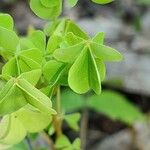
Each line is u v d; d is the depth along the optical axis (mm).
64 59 124
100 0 135
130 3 623
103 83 435
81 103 367
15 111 129
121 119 375
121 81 436
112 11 611
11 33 130
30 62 127
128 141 419
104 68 130
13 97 119
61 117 187
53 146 205
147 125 428
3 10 583
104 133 426
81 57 123
